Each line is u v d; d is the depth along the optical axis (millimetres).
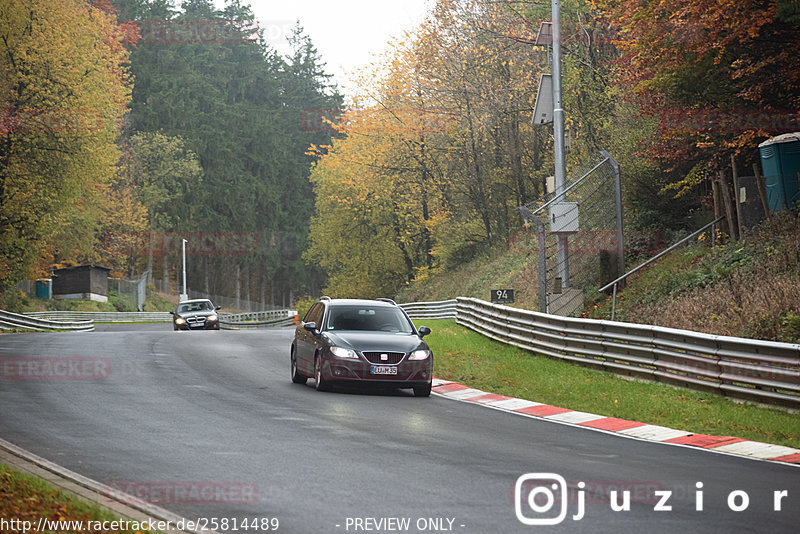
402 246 100062
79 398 22656
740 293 32156
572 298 39219
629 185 47062
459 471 14617
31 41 72938
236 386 26250
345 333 26156
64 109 73562
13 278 80312
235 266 169750
